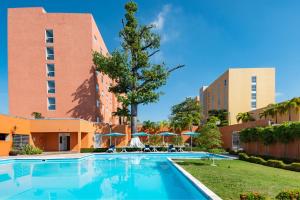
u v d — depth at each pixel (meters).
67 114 35.34
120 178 13.29
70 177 13.78
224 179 10.63
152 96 33.59
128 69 34.16
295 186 9.13
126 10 35.09
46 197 9.23
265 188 8.77
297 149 17.92
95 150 30.00
